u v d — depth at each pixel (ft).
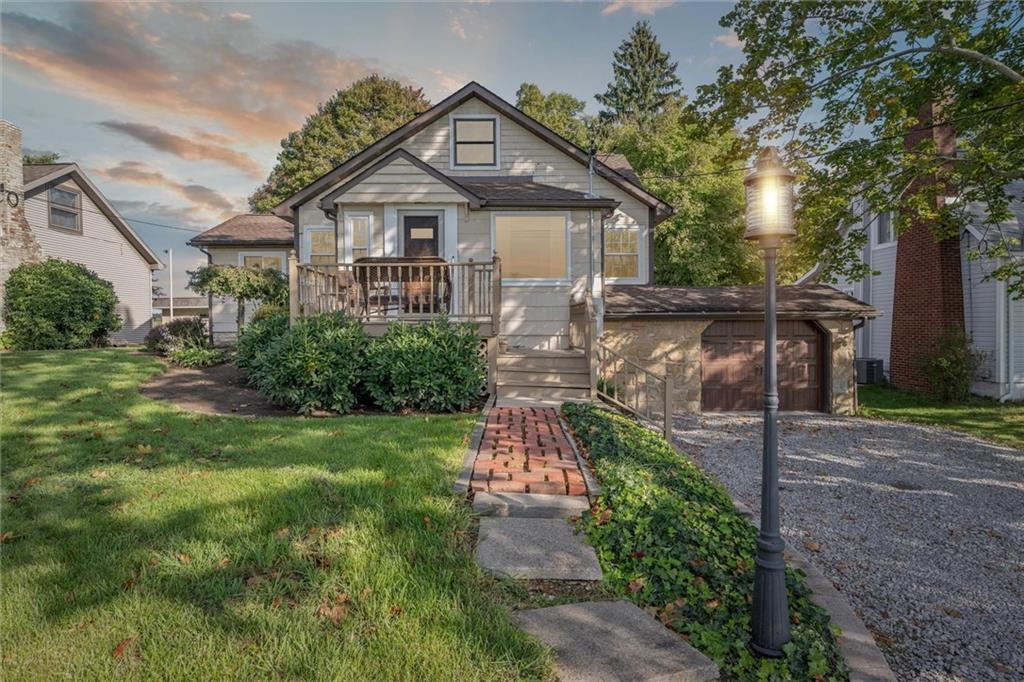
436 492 12.86
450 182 33.68
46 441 17.08
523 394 28.14
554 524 12.14
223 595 8.49
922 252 44.96
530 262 37.83
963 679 9.61
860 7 32.27
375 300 31.99
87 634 7.57
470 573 9.64
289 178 104.68
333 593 8.67
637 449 18.29
